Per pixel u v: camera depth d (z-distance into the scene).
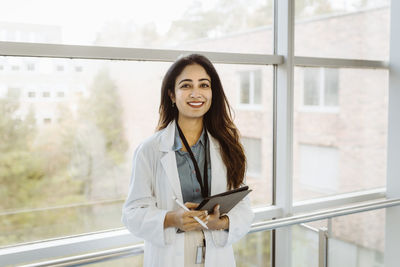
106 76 2.26
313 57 2.84
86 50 2.12
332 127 3.08
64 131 2.20
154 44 2.37
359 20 3.08
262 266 2.86
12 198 2.11
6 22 2.01
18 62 2.05
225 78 2.60
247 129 2.74
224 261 1.75
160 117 1.82
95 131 2.27
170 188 1.65
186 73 1.69
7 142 2.08
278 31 2.73
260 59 2.63
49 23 2.11
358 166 3.23
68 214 2.24
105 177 2.32
